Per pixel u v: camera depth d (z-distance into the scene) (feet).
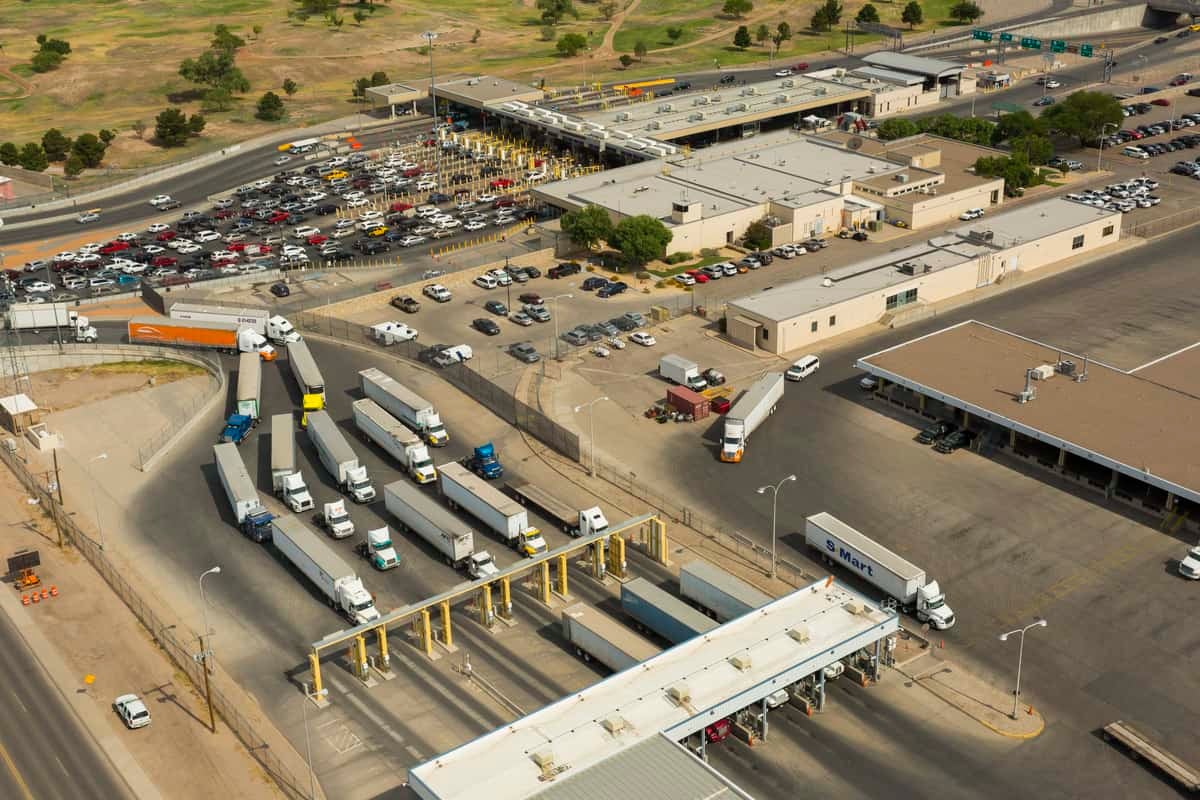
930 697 339.98
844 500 441.68
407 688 352.28
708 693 313.32
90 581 412.36
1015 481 449.48
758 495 447.83
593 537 393.70
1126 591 383.24
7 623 390.21
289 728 337.72
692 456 476.54
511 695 347.15
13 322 609.01
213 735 337.11
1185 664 349.20
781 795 304.50
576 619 361.30
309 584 404.57
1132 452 433.48
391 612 365.61
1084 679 345.10
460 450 486.79
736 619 343.67
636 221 647.15
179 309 595.06
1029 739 322.34
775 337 555.69
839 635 334.44
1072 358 515.50
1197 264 649.61
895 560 382.22
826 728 328.70
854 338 575.79
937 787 306.35
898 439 483.51
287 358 577.43
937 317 597.11
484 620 379.35
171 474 477.77
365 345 586.45
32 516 453.99
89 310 646.33
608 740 298.76
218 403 536.01
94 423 526.57
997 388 487.61
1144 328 570.46
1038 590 385.91
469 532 403.34
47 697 355.36
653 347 571.28
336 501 450.30
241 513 431.43
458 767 292.61
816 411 508.12
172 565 417.28
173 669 365.40
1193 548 392.47
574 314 609.83
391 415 502.38
